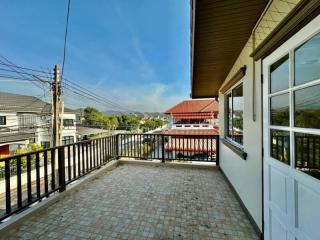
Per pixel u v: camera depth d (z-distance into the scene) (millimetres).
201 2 1753
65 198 3078
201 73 3861
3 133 15117
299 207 1369
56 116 8203
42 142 17562
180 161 5352
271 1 1761
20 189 2465
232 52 2885
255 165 2240
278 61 1696
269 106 1870
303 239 1312
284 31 1466
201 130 13250
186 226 2287
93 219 2439
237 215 2549
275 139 1771
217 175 4363
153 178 4137
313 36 1204
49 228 2238
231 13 1932
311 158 1260
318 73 1188
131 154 5621
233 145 3348
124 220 2418
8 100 18156
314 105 1238
